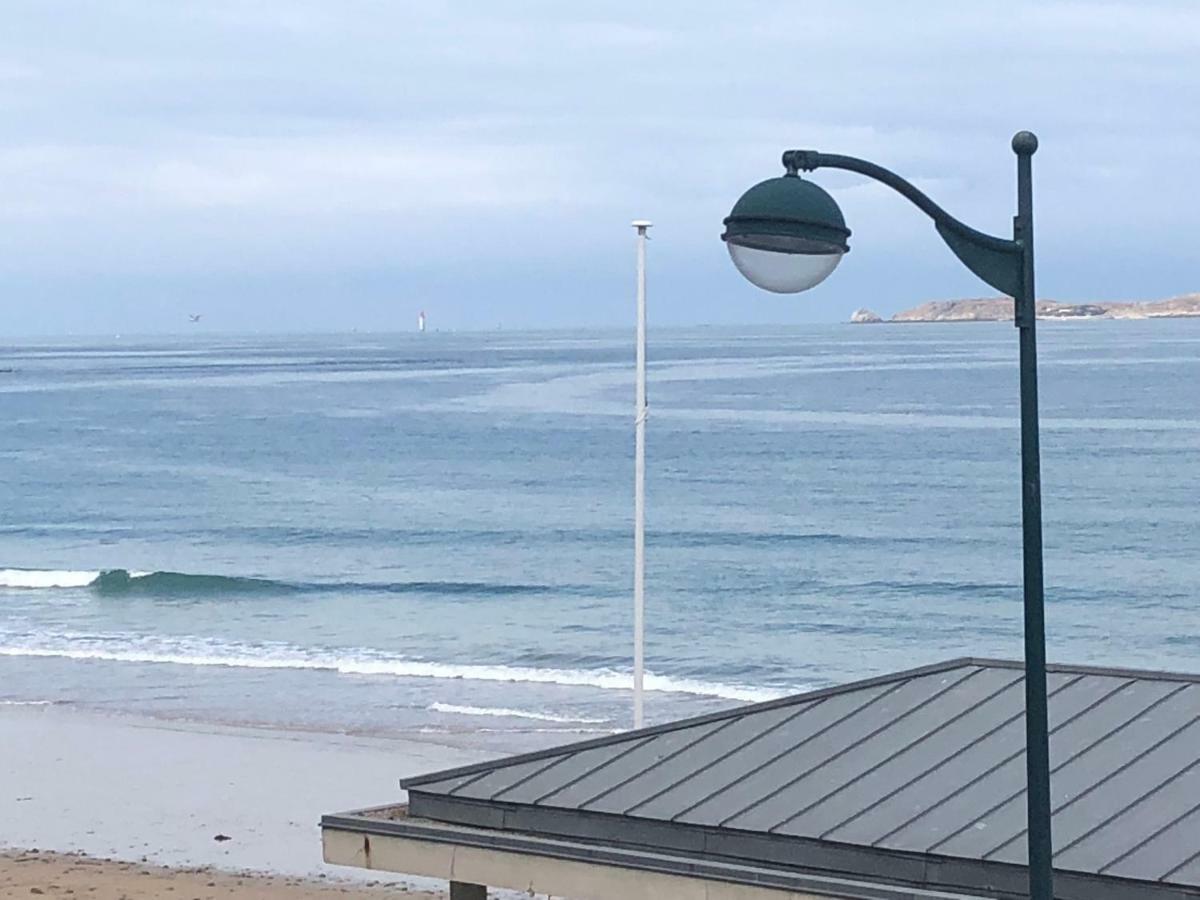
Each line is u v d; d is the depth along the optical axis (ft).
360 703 109.50
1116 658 131.75
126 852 72.33
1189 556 171.42
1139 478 225.15
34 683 117.39
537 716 105.29
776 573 166.91
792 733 36.42
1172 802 31.07
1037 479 22.52
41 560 188.24
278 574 173.27
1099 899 29.04
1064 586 157.79
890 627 141.49
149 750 94.48
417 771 88.79
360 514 216.54
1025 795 32.09
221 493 243.19
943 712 36.09
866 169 21.83
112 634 140.56
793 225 21.45
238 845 73.36
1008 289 22.29
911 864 30.66
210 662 125.18
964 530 190.90
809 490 226.99
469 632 139.85
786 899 30.94
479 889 36.37
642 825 33.63
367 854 35.70
